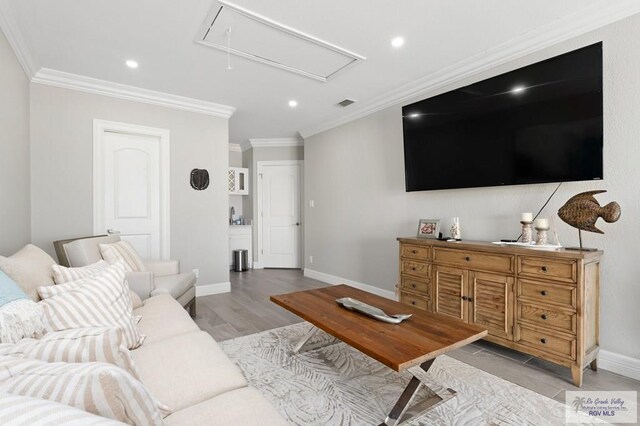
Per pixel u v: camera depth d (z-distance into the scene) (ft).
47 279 4.98
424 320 6.01
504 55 8.52
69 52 8.58
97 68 9.57
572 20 7.15
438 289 8.75
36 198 9.73
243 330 9.26
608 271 6.90
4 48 7.25
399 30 7.66
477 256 7.86
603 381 6.42
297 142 19.65
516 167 8.15
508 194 8.66
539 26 7.50
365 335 5.28
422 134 10.37
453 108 9.49
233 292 13.69
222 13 6.91
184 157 12.60
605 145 6.95
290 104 12.87
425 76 10.23
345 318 6.12
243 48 8.43
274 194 20.11
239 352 7.77
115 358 2.77
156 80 10.50
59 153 10.12
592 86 6.80
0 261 4.38
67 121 10.25
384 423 5.08
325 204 15.72
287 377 6.61
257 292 13.71
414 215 11.33
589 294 6.43
